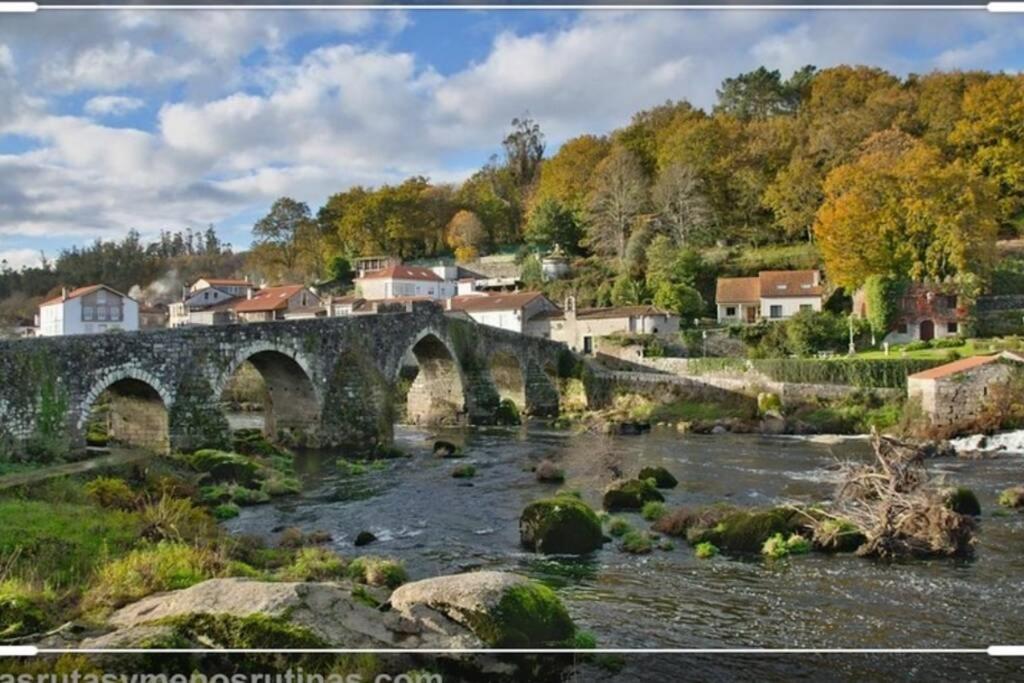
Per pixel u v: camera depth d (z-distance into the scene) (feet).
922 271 245.04
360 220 437.99
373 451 153.28
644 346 252.01
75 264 485.56
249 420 213.25
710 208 346.13
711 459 143.43
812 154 336.49
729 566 75.46
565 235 390.21
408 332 189.47
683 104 426.92
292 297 317.42
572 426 201.67
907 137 291.58
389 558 77.61
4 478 87.92
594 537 82.53
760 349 246.68
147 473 104.17
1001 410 159.63
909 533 79.20
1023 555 77.41
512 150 510.99
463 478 126.93
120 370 123.34
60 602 49.75
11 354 109.29
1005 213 282.15
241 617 42.88
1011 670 51.19
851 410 183.73
